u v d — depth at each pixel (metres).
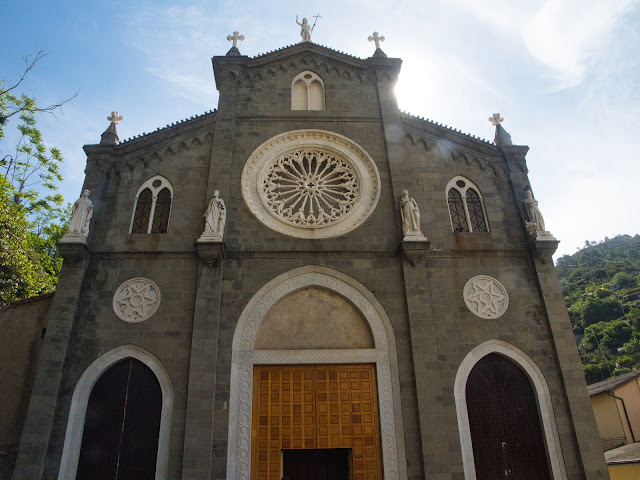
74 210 20.19
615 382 42.16
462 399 18.31
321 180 22.72
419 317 19.12
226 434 17.12
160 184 22.14
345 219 21.33
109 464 17.12
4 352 19.30
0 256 23.59
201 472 16.42
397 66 25.42
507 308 19.98
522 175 23.00
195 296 19.30
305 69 25.39
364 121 23.92
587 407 18.28
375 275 20.09
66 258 19.45
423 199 22.08
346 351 18.84
